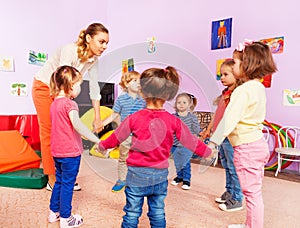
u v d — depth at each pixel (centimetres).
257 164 109
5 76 252
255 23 246
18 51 259
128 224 94
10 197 150
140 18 320
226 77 142
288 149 211
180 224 121
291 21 228
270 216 133
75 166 114
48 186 161
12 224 116
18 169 179
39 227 114
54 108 115
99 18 338
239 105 107
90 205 140
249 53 114
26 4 263
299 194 168
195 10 281
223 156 148
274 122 240
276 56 236
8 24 251
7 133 196
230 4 259
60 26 294
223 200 147
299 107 227
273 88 239
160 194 97
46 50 282
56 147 113
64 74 113
